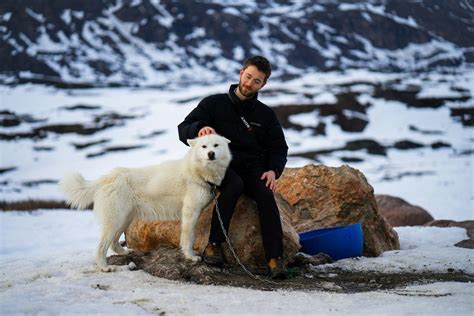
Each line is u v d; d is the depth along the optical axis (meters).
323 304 4.68
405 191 27.81
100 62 181.38
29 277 5.82
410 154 48.19
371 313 4.32
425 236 9.81
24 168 42.97
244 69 6.30
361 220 7.92
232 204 6.07
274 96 64.44
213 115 6.52
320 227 7.84
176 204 6.33
